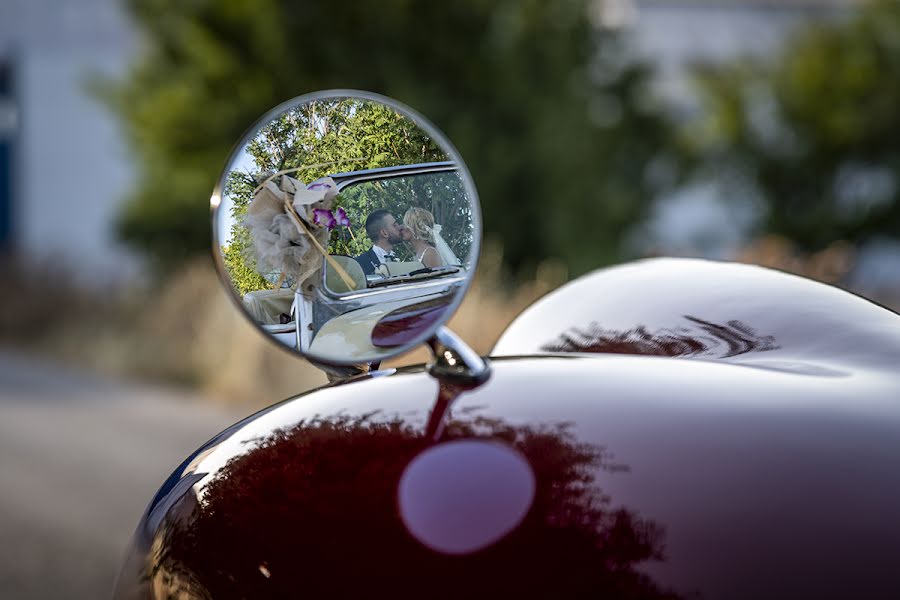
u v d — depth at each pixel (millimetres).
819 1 20688
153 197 13219
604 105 13828
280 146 875
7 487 5406
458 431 788
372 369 964
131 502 5137
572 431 777
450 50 12461
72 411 7672
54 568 4141
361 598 708
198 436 6762
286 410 895
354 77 12094
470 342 7453
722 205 17547
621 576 684
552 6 13273
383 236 895
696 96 17859
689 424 785
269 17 11930
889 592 672
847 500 720
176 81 12477
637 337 1090
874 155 17062
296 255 881
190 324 10008
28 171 21031
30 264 13312
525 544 702
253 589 755
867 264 17000
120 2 12734
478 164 12289
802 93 16891
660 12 20453
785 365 958
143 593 873
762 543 693
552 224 12469
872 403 833
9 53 20719
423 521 725
